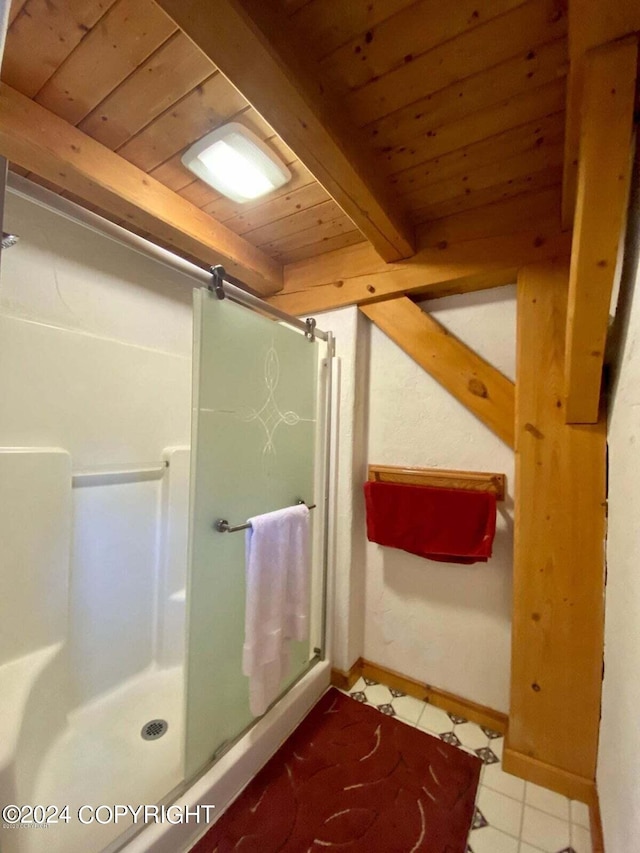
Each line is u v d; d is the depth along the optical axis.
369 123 1.11
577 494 1.29
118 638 1.61
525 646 1.35
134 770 1.27
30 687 1.18
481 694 1.60
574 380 1.14
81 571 1.48
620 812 0.84
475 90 0.99
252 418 1.40
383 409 1.83
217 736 1.27
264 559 1.32
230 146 1.18
